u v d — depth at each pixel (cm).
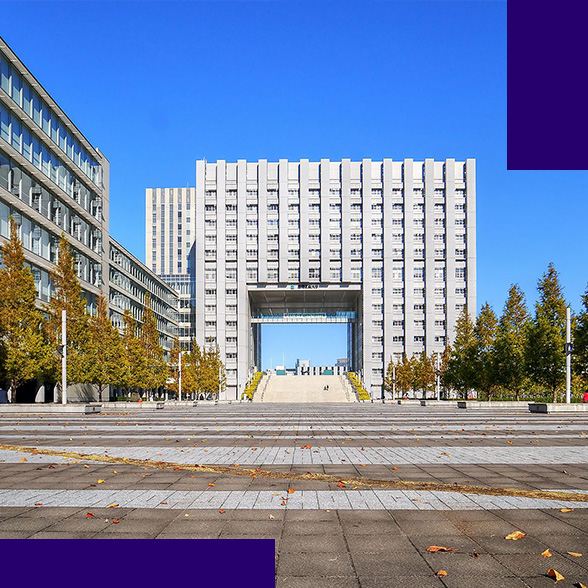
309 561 512
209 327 9531
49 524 627
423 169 9625
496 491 806
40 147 4303
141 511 685
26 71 3931
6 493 794
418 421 2486
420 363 7306
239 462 1117
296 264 9500
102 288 5622
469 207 9394
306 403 7194
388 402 7356
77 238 5044
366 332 9381
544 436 1695
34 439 1603
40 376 3794
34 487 841
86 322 3856
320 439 1617
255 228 9656
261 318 10131
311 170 9631
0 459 1157
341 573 482
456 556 523
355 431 1916
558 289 4128
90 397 5400
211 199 9725
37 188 4256
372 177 9606
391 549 543
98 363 4356
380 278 9481
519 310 4541
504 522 635
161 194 15650
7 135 3756
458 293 9331
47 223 4334
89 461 1128
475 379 4975
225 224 9669
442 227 9494
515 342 4388
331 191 9581
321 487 841
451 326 9231
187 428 2062
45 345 3394
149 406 4459
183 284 11056
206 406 5397
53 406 3159
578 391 4675
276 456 1212
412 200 9544
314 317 10025
